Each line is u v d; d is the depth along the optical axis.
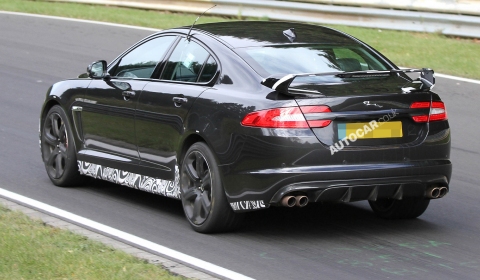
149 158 14.63
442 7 32.47
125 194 16.45
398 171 12.48
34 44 35.25
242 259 11.93
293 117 12.16
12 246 11.75
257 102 12.46
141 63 15.32
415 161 12.71
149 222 14.15
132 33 36.59
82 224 13.84
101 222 14.08
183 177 13.73
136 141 14.91
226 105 12.87
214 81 13.49
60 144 17.08
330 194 12.23
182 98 13.75
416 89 12.91
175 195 14.04
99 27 38.38
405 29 33.41
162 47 15.05
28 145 21.00
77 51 33.50
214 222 13.12
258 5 37.56
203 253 12.22
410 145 12.69
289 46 13.80
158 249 12.38
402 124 12.71
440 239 13.24
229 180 12.77
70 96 16.75
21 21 41.06
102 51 33.19
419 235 13.48
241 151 12.52
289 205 12.16
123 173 15.38
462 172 18.28
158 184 14.48
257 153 12.33
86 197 16.06
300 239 13.10
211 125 13.02
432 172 12.82
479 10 31.53
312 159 12.13
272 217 14.59
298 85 12.62
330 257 12.11
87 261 11.12
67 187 17.02
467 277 11.27
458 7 32.03
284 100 12.27
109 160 15.64
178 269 11.30
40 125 17.62
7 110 25.25
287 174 12.09
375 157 12.41
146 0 42.53
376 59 14.12
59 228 13.11
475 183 17.42
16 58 32.72
